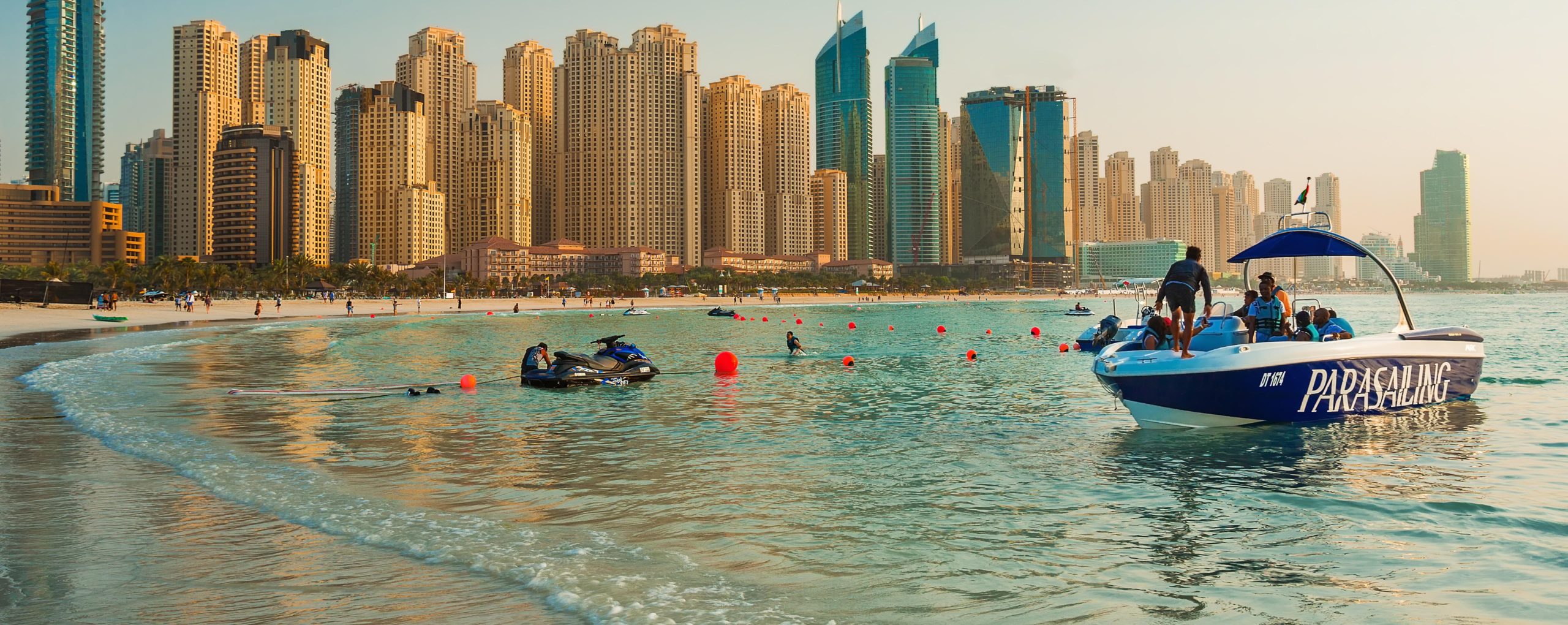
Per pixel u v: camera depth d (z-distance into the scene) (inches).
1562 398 766.5
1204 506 384.8
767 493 412.2
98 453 516.7
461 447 550.9
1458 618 247.3
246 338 2105.1
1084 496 404.8
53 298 3764.8
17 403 767.7
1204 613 252.1
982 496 406.6
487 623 243.0
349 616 248.7
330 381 1027.9
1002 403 791.1
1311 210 728.3
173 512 372.5
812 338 2139.5
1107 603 261.0
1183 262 612.7
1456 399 723.4
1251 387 600.4
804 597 264.8
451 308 5669.3
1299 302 735.7
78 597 263.9
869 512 374.0
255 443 562.6
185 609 253.9
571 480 443.2
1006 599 264.7
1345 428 608.7
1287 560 303.7
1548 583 276.4
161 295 5664.4
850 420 674.8
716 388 936.3
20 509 376.8
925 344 1868.8
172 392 874.1
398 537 331.3
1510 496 396.8
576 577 282.4
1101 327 1579.7
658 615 247.6
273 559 304.2
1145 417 615.8
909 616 249.3
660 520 360.8
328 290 7332.7
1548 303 7741.1
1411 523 351.3
